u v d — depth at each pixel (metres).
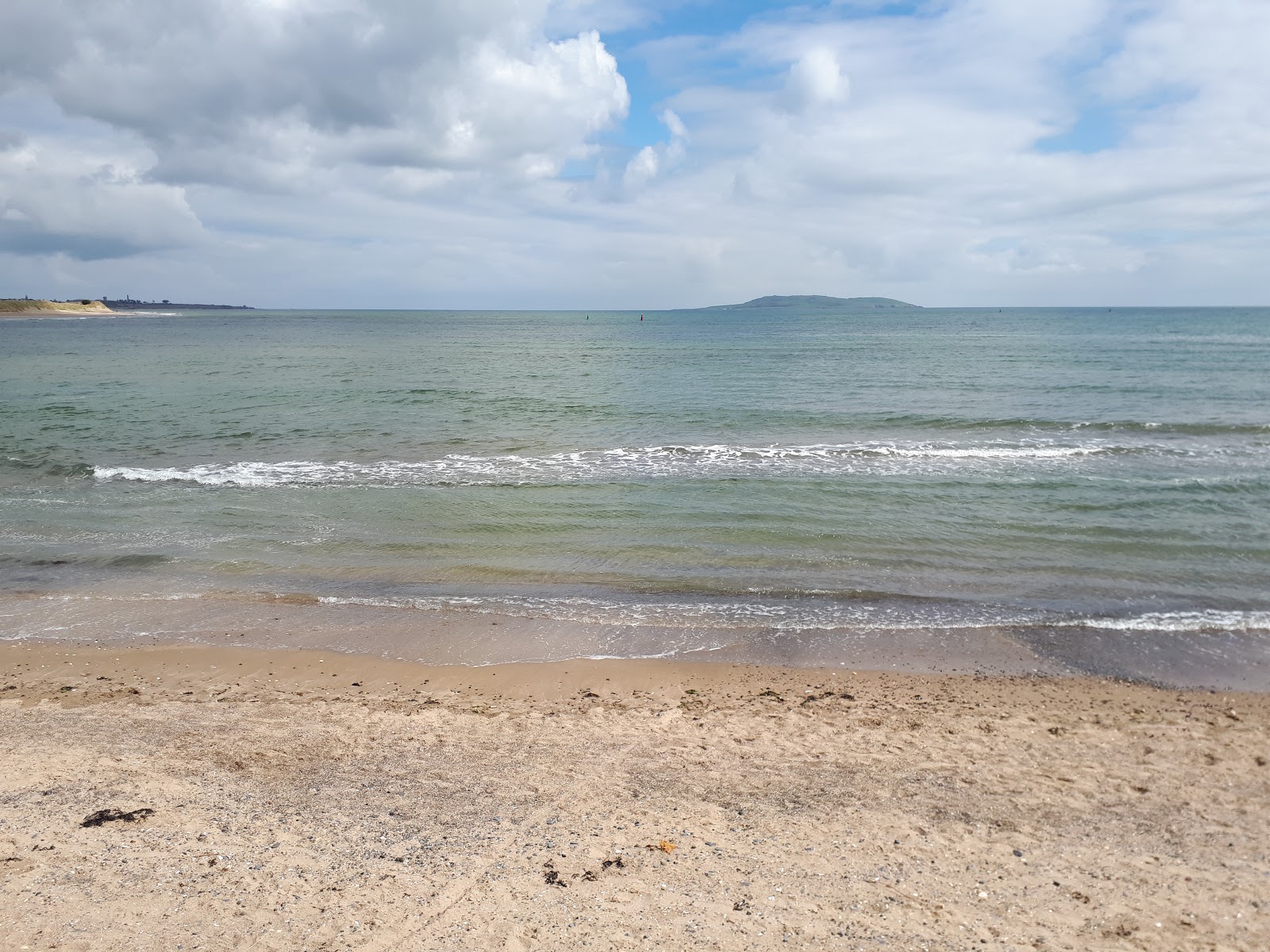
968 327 120.94
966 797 6.46
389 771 6.79
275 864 5.12
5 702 8.29
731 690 8.84
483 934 4.43
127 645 9.89
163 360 53.41
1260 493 16.61
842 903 4.87
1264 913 4.85
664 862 5.32
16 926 4.27
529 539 13.91
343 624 10.54
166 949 4.16
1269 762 7.14
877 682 9.02
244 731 7.61
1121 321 146.38
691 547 13.41
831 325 135.50
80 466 19.56
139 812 5.77
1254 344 67.06
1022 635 10.23
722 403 30.67
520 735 7.67
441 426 25.75
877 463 19.77
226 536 14.12
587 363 51.66
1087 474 18.30
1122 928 4.66
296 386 37.00
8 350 63.47
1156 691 8.75
